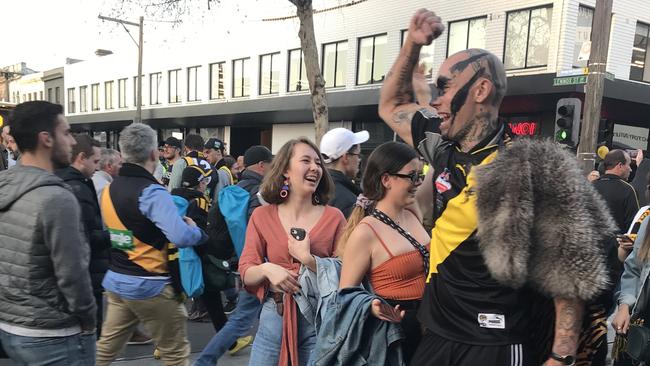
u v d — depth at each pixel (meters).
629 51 12.93
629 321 2.62
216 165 7.53
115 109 30.70
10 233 2.02
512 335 1.51
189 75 24.80
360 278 2.05
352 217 2.25
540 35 12.28
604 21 7.21
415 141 2.09
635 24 12.98
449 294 1.62
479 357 1.53
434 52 14.38
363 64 16.75
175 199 3.81
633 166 8.81
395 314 1.89
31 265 2.01
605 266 1.35
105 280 3.07
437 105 1.73
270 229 2.58
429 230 2.28
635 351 2.41
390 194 2.10
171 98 26.12
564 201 1.37
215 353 3.47
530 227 1.38
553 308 1.49
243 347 4.34
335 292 2.10
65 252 2.01
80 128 34.31
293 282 2.35
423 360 1.70
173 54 25.41
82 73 33.84
